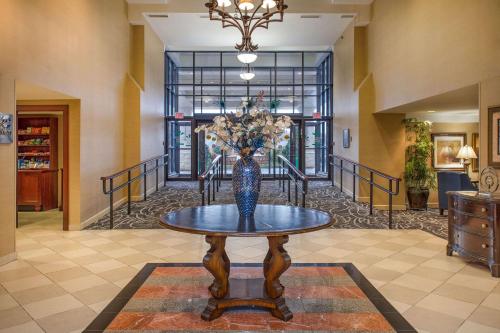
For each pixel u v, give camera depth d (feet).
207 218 10.34
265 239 17.47
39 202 24.61
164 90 37.01
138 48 28.63
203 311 9.58
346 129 30.81
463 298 10.80
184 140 40.81
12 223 14.05
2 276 12.44
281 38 33.32
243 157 10.78
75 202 19.20
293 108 41.22
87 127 20.07
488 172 13.87
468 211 13.78
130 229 19.22
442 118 28.14
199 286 11.62
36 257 14.55
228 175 39.83
